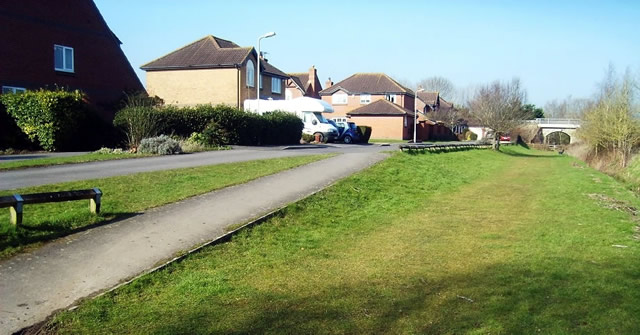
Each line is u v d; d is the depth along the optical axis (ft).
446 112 245.45
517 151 169.37
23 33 91.25
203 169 52.06
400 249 30.53
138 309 19.99
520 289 23.27
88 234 28.14
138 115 80.38
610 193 59.72
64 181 41.39
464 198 52.06
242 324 19.04
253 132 98.07
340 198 43.21
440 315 20.20
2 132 77.87
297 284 23.67
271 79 155.12
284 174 51.49
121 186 40.29
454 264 27.58
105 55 108.99
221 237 28.91
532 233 35.73
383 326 19.10
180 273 23.95
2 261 23.56
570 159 136.36
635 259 28.63
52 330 17.88
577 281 24.47
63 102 78.23
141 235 28.45
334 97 217.36
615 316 20.02
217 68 135.85
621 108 110.63
